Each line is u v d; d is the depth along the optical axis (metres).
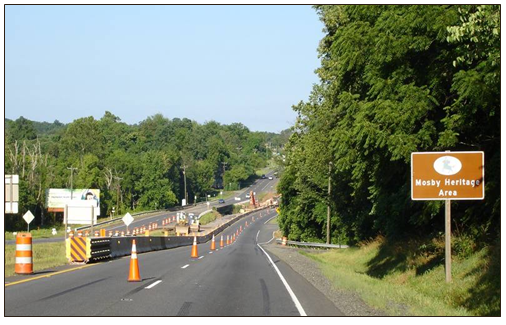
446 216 17.31
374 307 13.30
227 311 12.40
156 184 144.50
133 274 17.94
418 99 21.06
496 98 17.95
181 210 149.38
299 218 69.88
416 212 24.83
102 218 117.25
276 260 31.75
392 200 28.12
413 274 23.11
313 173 59.25
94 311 11.99
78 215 47.56
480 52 17.23
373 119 22.20
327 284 18.42
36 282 17.20
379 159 24.77
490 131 20.80
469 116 19.80
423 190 16.44
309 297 15.00
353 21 25.61
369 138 21.58
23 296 14.09
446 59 20.80
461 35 16.27
